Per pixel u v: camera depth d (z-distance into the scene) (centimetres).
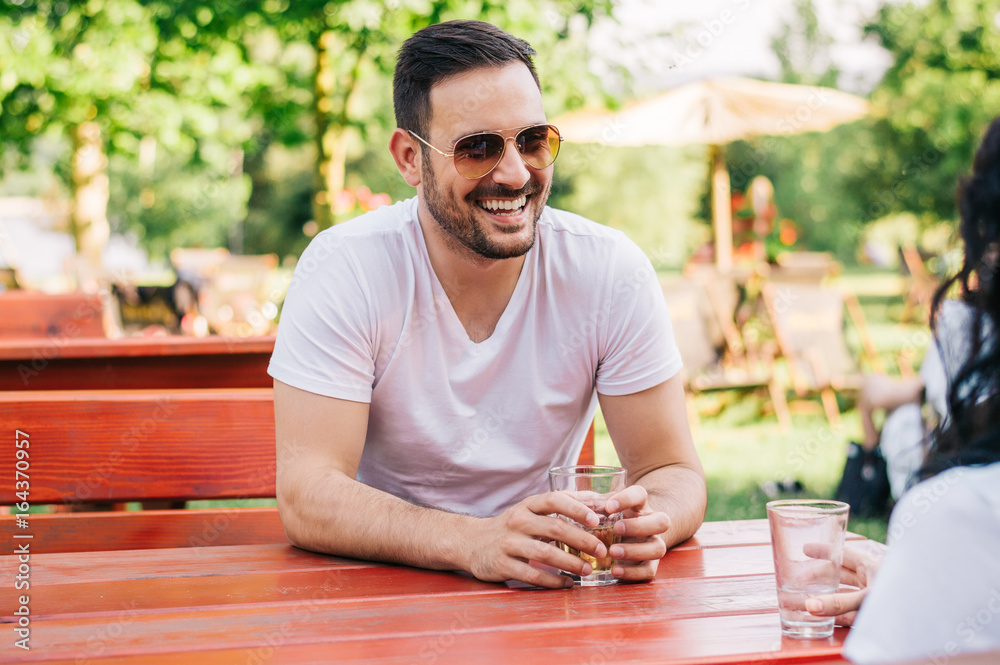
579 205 1661
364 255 181
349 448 176
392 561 151
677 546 162
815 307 688
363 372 179
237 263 830
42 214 1307
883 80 1205
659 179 1686
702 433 642
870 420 440
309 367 174
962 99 1122
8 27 668
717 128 761
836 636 111
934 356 186
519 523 137
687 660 102
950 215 1159
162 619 119
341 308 176
